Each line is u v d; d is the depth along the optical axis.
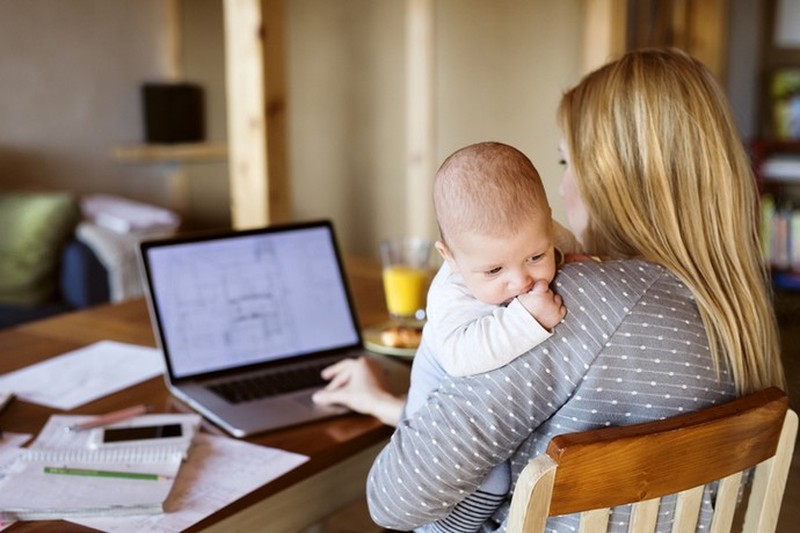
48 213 3.51
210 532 1.10
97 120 4.48
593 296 0.95
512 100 4.08
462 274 0.97
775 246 4.48
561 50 3.88
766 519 1.07
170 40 4.73
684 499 0.96
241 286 1.62
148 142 4.59
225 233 1.63
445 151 4.35
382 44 4.48
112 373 1.58
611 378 0.94
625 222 1.03
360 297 2.11
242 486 1.15
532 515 0.86
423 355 1.09
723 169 1.01
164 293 1.54
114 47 4.51
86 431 1.30
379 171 4.62
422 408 1.00
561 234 1.12
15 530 1.02
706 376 0.99
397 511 1.00
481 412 0.94
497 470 1.02
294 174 4.98
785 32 4.66
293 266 1.68
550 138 3.98
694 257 1.01
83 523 1.04
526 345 0.92
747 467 1.00
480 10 4.11
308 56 4.77
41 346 1.73
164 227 3.74
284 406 1.41
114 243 3.52
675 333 0.97
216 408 1.39
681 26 4.22
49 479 1.12
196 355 1.54
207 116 4.92
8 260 3.48
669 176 1.01
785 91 4.62
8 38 4.07
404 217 4.57
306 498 1.27
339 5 4.60
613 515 0.97
